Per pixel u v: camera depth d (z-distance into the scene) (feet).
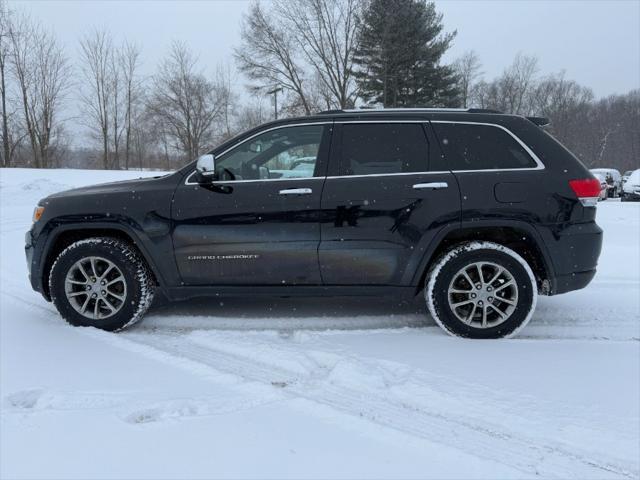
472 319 12.75
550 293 12.85
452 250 12.60
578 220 12.43
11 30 125.18
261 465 7.16
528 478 7.04
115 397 9.21
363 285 12.96
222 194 12.99
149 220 13.10
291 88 117.60
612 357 11.44
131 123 156.66
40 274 13.80
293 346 12.21
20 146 138.41
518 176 12.46
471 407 9.05
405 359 11.26
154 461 7.22
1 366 10.64
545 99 193.36
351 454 7.50
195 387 9.79
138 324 14.21
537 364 10.98
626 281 18.94
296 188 12.76
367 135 13.08
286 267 12.94
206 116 162.91
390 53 111.34
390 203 12.55
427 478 6.94
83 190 13.94
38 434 7.89
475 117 13.05
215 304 16.15
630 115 220.23
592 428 8.30
